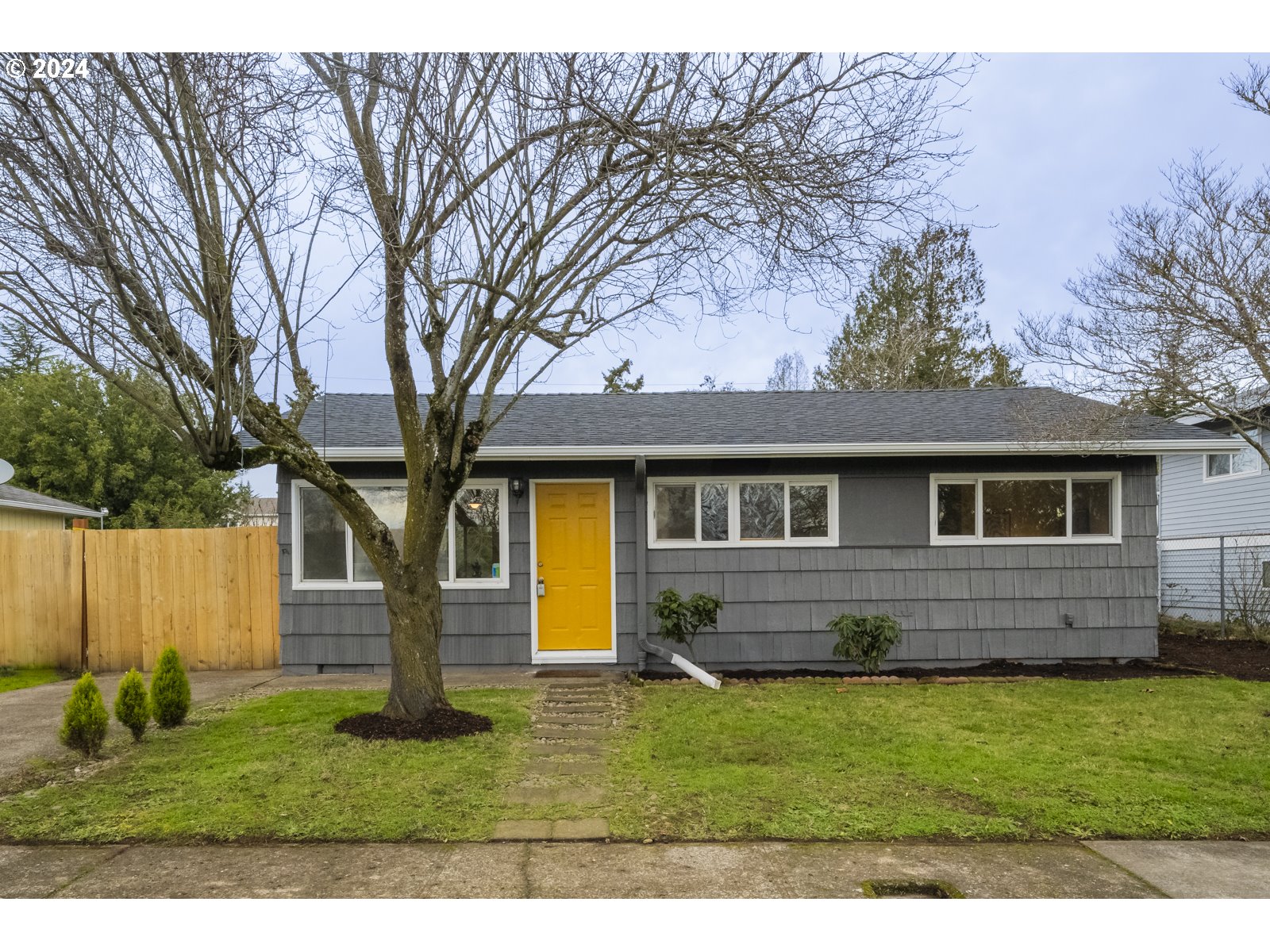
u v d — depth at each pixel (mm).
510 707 6961
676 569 9055
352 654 8875
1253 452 14023
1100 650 9094
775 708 7074
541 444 8742
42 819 4445
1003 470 9148
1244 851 4086
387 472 8914
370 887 3652
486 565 9023
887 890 3631
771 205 5879
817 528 9148
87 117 5461
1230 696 7469
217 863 3918
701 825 4355
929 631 9031
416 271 5727
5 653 9664
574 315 6184
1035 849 4098
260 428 5797
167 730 6285
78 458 22375
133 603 9656
